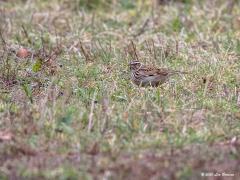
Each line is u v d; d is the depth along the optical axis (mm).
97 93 21078
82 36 27547
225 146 17672
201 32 28016
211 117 19500
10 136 17984
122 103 20344
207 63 24250
